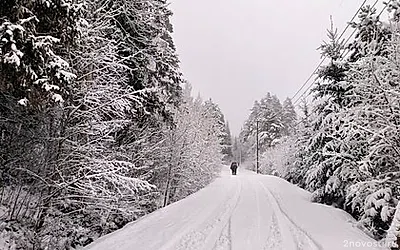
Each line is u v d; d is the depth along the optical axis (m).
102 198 9.01
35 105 6.47
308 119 24.61
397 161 9.57
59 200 8.84
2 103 8.29
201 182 28.30
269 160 49.69
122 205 10.73
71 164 8.88
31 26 5.84
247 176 38.09
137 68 11.05
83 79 8.98
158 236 8.26
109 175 9.18
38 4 6.02
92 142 9.34
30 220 8.80
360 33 13.08
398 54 9.38
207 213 11.77
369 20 12.80
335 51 16.03
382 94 9.23
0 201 8.83
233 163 44.56
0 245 7.44
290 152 31.56
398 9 11.63
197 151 23.86
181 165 20.28
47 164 8.46
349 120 10.03
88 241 9.92
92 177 8.90
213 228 9.27
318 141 15.41
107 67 9.61
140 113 11.71
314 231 8.74
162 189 19.34
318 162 16.03
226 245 7.55
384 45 10.65
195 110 30.78
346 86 12.57
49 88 5.89
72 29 6.73
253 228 9.28
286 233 8.69
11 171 8.71
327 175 14.65
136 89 11.88
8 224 8.20
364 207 9.28
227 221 10.30
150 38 12.34
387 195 8.98
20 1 5.67
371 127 9.72
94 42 9.18
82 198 9.49
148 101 12.29
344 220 10.94
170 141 19.28
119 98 9.35
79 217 10.22
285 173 34.44
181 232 8.65
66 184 8.25
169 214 11.60
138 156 13.37
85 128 8.88
